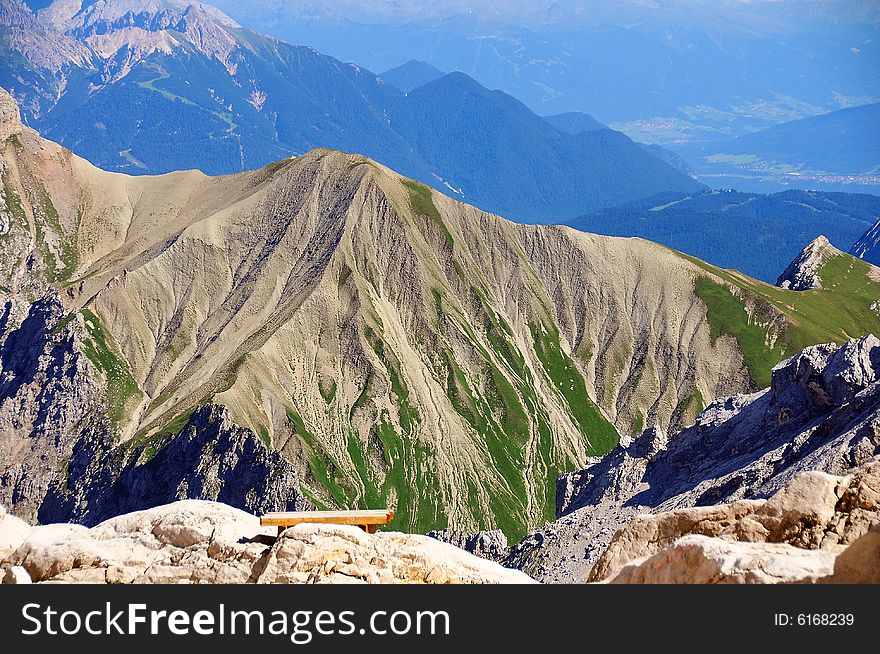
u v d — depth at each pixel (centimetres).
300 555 3434
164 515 3778
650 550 3625
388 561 3400
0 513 4044
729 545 3155
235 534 3641
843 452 11712
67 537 3800
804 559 3014
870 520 3341
